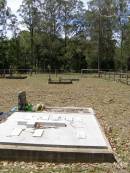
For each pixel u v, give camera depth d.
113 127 11.16
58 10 67.88
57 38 69.00
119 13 64.81
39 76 48.19
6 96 19.62
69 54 69.94
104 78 43.09
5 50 68.38
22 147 7.72
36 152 7.52
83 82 35.03
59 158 7.48
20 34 69.81
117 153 8.13
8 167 7.11
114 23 65.31
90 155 7.48
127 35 65.56
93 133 9.02
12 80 38.31
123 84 32.16
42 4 67.38
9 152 7.57
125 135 10.00
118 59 68.50
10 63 70.06
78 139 8.37
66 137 8.53
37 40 68.56
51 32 68.12
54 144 7.88
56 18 68.06
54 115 11.48
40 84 31.14
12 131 8.99
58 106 15.73
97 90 24.95
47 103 16.77
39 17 67.69
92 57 67.50
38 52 70.44
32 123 9.66
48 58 70.44
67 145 7.84
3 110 13.96
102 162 7.45
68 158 7.48
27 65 71.75
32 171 6.86
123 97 20.31
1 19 67.00
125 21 64.88
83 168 7.07
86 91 23.97
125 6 64.38
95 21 64.38
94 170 6.95
